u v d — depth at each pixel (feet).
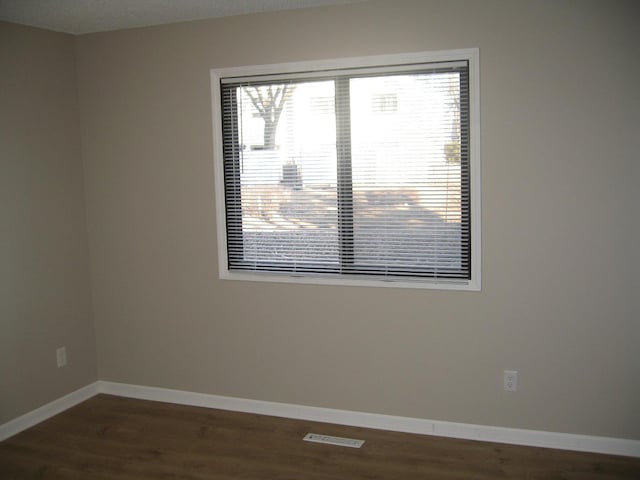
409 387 10.95
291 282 11.54
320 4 10.64
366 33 10.57
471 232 10.36
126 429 11.43
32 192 11.70
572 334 9.93
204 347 12.39
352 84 10.84
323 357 11.48
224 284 12.09
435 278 10.68
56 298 12.30
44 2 10.08
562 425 10.14
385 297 10.93
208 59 11.66
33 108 11.69
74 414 12.19
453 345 10.60
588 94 9.45
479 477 9.34
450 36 10.06
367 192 10.96
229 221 12.02
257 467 9.86
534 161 9.81
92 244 13.12
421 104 10.48
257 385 12.05
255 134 11.61
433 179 10.55
